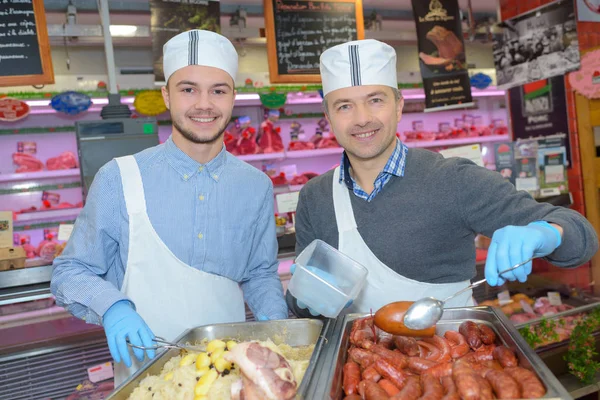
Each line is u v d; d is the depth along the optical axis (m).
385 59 1.70
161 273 1.87
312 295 1.48
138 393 1.27
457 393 1.03
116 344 1.47
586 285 3.37
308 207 1.97
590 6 4.08
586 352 2.78
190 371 1.30
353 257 1.83
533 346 2.77
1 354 2.46
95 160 3.13
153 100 4.25
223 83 1.81
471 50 6.48
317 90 5.02
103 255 1.86
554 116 4.45
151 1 3.69
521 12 4.55
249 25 5.39
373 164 1.77
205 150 1.87
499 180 1.68
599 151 4.32
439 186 1.73
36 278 2.58
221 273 1.95
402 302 1.39
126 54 5.17
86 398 2.48
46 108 4.51
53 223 4.76
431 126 6.14
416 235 1.75
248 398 1.07
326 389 1.08
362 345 1.39
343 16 4.31
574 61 4.02
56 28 4.20
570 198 3.85
